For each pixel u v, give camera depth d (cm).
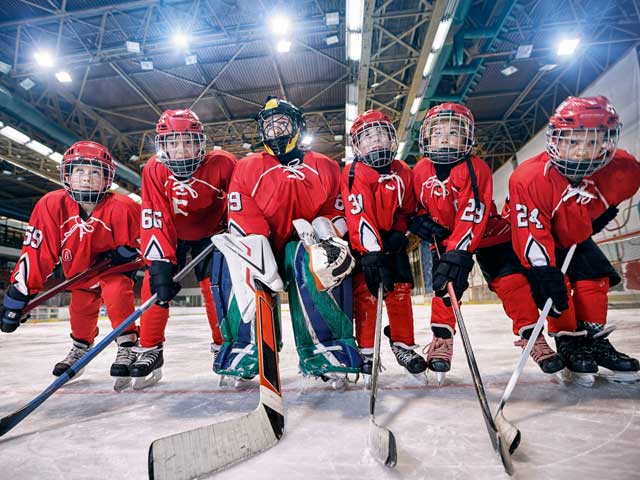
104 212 221
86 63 886
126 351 212
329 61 995
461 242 178
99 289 239
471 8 865
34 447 121
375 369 138
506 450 94
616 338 299
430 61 842
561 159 165
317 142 1368
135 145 1332
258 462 103
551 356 176
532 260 173
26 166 1223
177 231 223
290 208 191
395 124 1156
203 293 240
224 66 992
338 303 170
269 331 140
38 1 792
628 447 106
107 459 110
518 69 1034
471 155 190
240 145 1352
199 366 269
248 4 820
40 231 211
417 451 107
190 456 96
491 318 619
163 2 798
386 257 181
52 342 532
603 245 882
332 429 126
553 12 867
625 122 847
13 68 902
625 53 847
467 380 192
